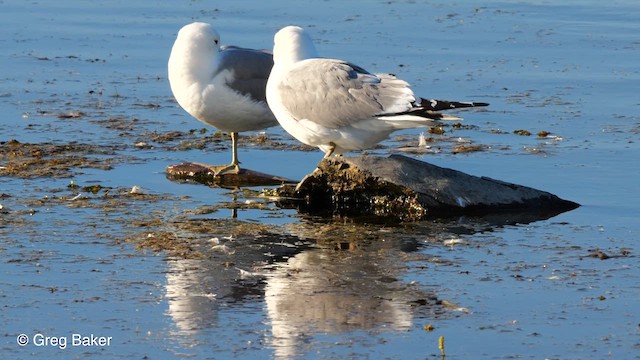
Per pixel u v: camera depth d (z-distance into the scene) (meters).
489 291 11.16
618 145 17.36
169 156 16.69
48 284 11.17
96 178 15.36
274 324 10.23
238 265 11.89
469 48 24.52
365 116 13.78
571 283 11.39
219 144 17.50
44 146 16.84
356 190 14.48
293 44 14.53
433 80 21.64
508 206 14.34
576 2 29.77
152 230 13.10
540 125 18.66
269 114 15.48
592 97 20.58
